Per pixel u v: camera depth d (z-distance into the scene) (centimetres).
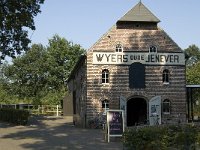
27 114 4388
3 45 3619
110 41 4275
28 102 8069
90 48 4247
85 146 2420
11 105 7150
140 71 4269
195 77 7306
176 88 4272
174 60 4300
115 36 4288
